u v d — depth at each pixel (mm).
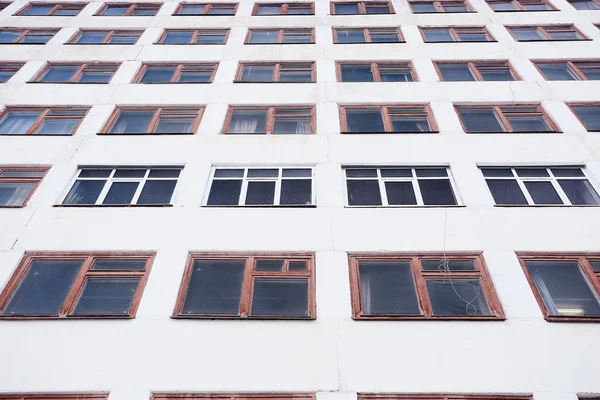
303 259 8422
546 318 7348
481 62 13930
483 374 6707
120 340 7141
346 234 8773
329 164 10453
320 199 9531
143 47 14992
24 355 6930
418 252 8484
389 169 10492
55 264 8391
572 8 16688
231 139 11188
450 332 7219
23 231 8844
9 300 7820
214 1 17828
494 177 10219
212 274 8273
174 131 11844
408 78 13570
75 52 14781
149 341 7141
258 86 13047
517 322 7316
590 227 8797
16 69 14211
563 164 10344
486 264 8219
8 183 10227
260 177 10344
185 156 10727
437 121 11602
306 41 15578
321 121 11703
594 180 9984
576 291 7910
